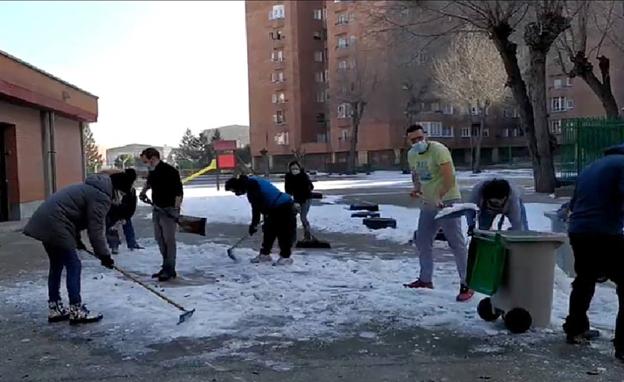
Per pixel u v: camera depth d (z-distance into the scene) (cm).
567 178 2272
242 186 990
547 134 2259
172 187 867
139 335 590
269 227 988
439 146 736
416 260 998
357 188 3250
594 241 521
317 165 7738
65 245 643
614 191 518
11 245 1305
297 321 627
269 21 8231
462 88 5178
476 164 5194
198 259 1047
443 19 2244
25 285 855
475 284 605
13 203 1900
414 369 486
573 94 6231
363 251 1114
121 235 1398
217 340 569
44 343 574
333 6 7056
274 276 873
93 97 2634
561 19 2131
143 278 884
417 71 5756
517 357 509
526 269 571
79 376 484
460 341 554
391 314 646
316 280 837
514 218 716
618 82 2920
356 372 482
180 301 719
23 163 1944
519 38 2652
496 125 7588
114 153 10425
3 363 519
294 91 8044
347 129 7231
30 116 2022
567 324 543
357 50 6184
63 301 722
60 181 2311
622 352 496
